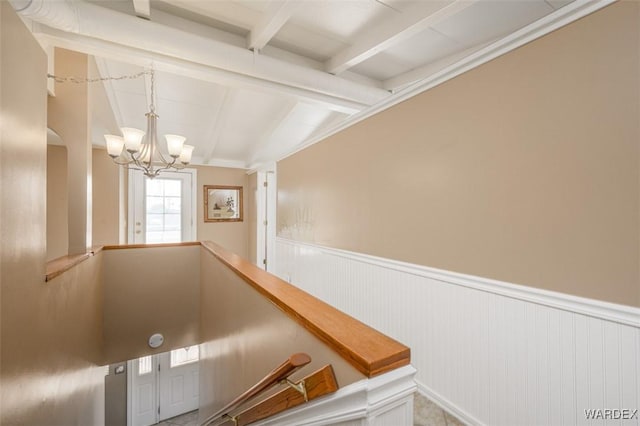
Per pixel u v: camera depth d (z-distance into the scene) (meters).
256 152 5.21
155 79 3.12
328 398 0.75
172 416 5.02
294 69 2.50
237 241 5.90
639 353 1.07
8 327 1.02
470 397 1.65
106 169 3.98
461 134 1.70
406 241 2.10
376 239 2.39
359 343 0.73
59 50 2.31
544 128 1.33
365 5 1.99
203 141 4.75
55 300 1.54
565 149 1.26
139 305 3.21
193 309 3.48
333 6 2.01
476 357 1.62
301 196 3.66
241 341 1.71
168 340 3.35
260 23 2.13
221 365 2.25
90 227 2.51
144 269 3.24
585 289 1.21
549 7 1.92
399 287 2.15
